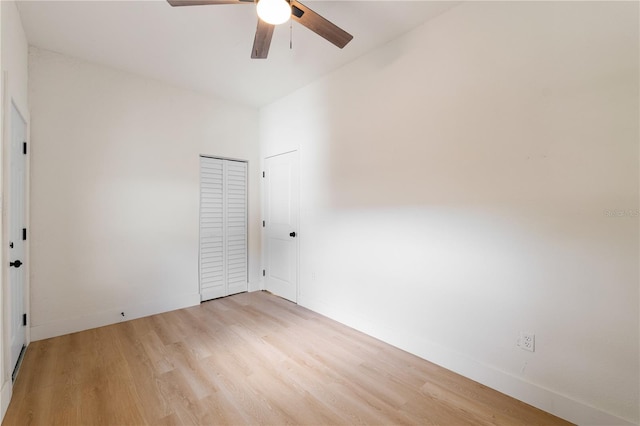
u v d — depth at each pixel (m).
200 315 3.20
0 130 1.61
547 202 1.72
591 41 1.57
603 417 1.54
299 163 3.52
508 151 1.86
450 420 1.64
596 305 1.57
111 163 2.95
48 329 2.59
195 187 3.56
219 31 2.39
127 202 3.05
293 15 1.75
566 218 1.66
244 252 4.09
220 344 2.51
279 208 3.87
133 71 3.05
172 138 3.37
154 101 3.24
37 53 2.56
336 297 3.06
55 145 2.64
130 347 2.43
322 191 3.21
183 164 3.46
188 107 3.50
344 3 2.07
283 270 3.82
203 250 3.66
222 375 2.04
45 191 2.58
